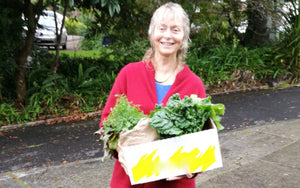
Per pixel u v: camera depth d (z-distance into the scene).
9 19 5.60
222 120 5.59
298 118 5.53
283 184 3.18
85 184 3.32
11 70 6.27
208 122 1.66
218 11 8.66
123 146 1.60
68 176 3.52
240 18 9.94
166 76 1.91
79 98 6.38
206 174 3.48
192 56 8.70
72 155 4.20
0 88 6.11
